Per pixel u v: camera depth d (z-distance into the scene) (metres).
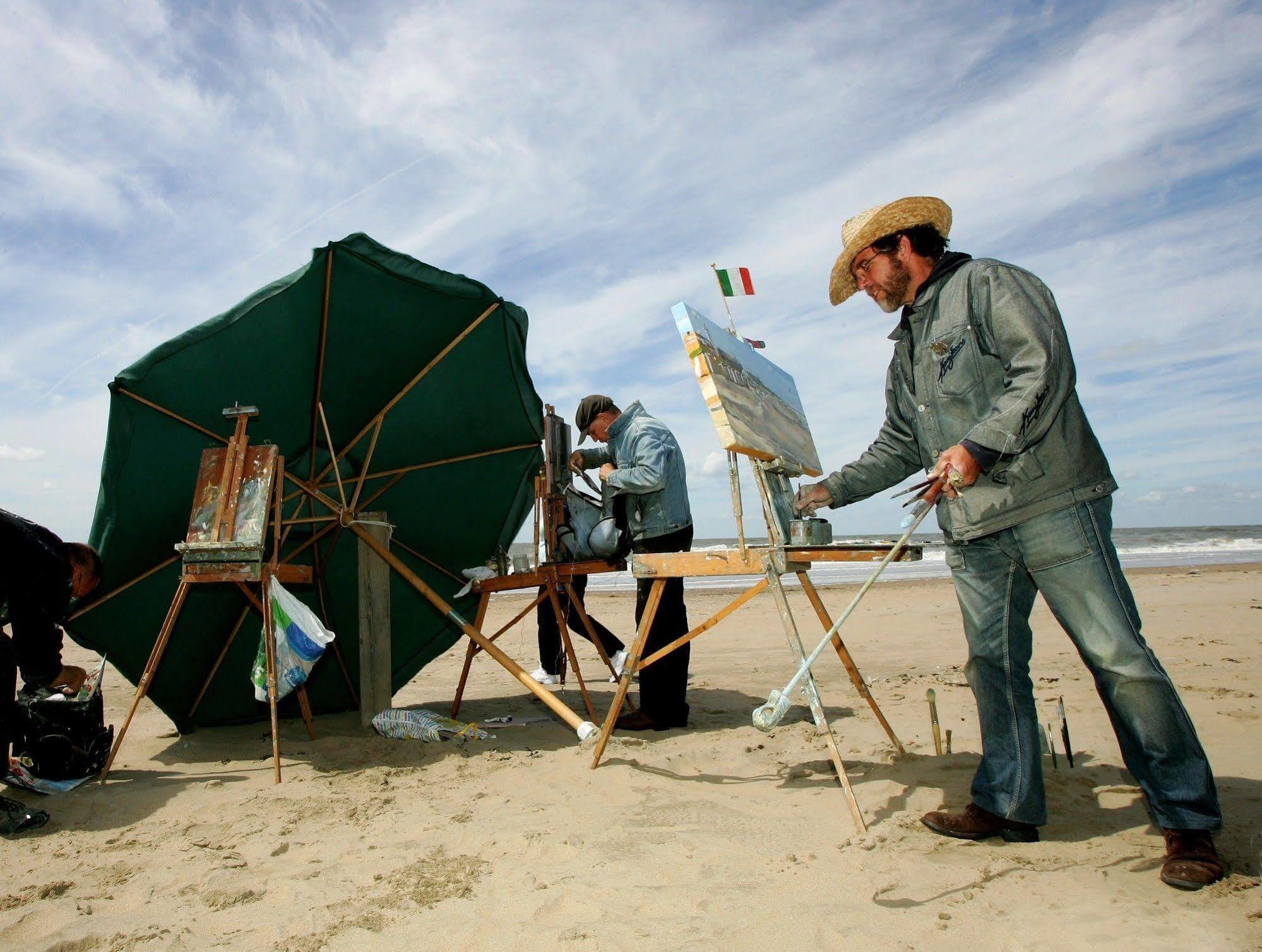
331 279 4.28
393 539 5.69
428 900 2.33
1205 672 5.61
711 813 2.99
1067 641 7.47
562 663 6.07
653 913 2.18
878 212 2.72
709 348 3.21
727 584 21.14
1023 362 2.37
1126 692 2.32
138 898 2.43
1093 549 2.39
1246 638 7.47
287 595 3.95
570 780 3.51
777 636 9.28
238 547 3.85
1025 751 2.59
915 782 3.24
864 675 6.27
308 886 2.46
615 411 4.91
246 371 4.37
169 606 4.74
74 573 3.69
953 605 12.45
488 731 4.70
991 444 2.32
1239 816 2.68
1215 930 1.90
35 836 3.07
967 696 5.14
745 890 2.29
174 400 4.20
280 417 4.75
